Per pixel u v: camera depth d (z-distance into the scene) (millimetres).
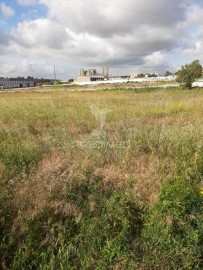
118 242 2898
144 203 3514
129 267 2674
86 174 4078
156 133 6094
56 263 2764
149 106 11422
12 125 7652
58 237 2965
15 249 2893
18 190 3688
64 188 3637
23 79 130375
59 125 8344
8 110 10109
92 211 3369
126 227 3053
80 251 2865
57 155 5012
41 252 2852
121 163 4672
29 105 12406
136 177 4109
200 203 3385
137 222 3322
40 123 8508
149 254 2803
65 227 3100
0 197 3438
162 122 8312
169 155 5070
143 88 33438
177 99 15477
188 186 3654
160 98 16328
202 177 4152
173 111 10852
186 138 5496
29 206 3332
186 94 21766
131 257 2801
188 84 34156
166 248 2842
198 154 4746
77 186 3811
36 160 4809
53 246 2908
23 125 7719
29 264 2752
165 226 3047
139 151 5457
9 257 2811
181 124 8164
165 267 2674
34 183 3861
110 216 3234
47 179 3900
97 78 120312
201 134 5918
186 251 2793
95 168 4355
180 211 3152
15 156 4793
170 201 3225
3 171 4211
